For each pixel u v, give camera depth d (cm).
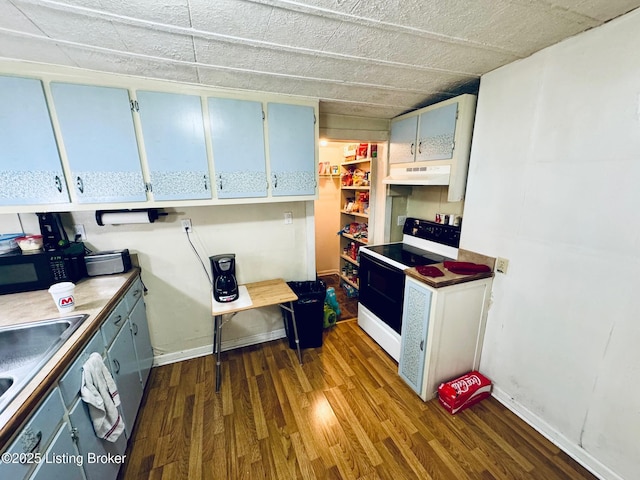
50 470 85
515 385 170
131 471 140
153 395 190
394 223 291
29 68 134
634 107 109
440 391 178
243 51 128
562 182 135
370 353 236
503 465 140
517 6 100
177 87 163
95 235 189
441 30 115
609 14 107
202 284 225
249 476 137
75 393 102
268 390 194
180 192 172
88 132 148
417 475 137
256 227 234
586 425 136
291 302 221
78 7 93
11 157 137
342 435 159
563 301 140
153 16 100
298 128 196
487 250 178
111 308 141
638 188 110
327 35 116
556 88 133
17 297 150
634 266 114
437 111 198
